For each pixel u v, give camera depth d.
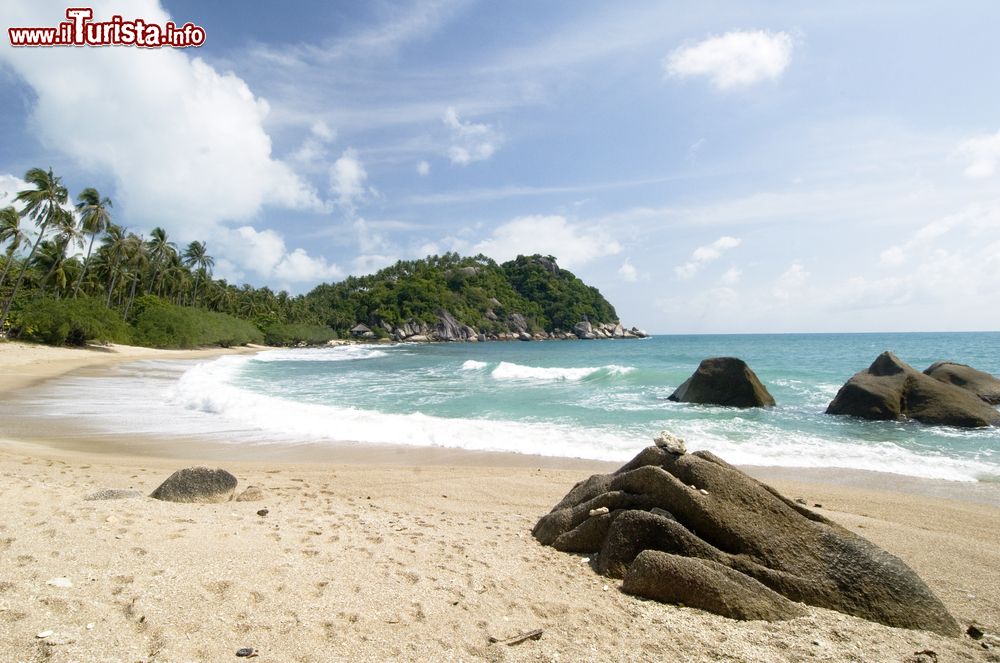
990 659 3.48
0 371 25.00
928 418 14.07
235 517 5.52
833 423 14.02
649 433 12.58
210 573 3.77
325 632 3.17
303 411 15.08
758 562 4.32
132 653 2.69
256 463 9.80
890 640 3.65
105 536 4.30
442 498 7.61
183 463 9.56
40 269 49.00
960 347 59.84
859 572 4.18
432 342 133.38
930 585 4.78
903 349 56.09
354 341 124.69
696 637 3.56
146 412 15.12
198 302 86.31
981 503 7.63
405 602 3.71
